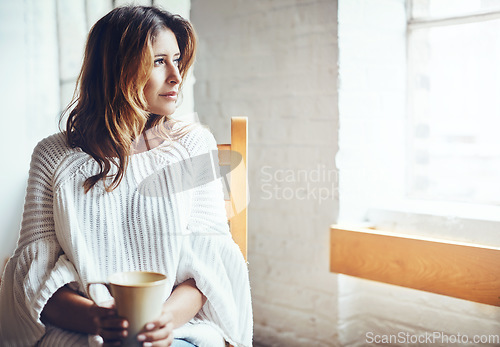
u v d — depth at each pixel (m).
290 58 1.99
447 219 1.73
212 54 2.28
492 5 1.82
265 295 2.15
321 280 1.95
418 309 1.80
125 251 1.12
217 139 2.27
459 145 1.97
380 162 2.00
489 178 1.92
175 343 1.04
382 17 1.96
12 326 1.10
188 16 2.39
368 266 1.80
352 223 1.92
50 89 2.81
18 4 2.69
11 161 2.72
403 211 1.85
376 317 1.92
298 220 2.02
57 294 1.06
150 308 0.86
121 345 0.88
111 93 1.14
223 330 1.15
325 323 1.94
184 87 2.37
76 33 2.79
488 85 1.87
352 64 1.88
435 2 1.97
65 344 1.04
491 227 1.62
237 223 1.29
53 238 1.12
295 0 1.96
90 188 1.11
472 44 1.89
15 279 1.09
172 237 1.12
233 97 2.21
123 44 1.12
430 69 2.01
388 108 2.01
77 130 1.17
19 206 2.74
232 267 1.18
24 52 2.72
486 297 1.55
